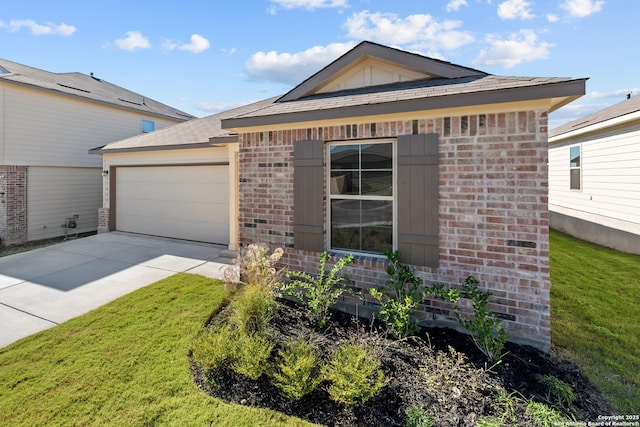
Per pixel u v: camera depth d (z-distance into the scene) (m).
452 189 4.55
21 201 11.97
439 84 5.51
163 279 6.75
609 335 4.54
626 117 9.02
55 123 12.91
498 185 4.30
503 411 3.03
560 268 7.83
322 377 3.35
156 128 17.64
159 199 10.92
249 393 3.38
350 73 6.73
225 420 3.03
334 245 5.64
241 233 6.26
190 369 3.76
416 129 4.73
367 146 5.26
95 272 7.28
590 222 11.46
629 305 5.56
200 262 8.03
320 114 5.13
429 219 4.67
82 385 3.48
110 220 11.86
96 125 14.49
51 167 12.87
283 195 5.82
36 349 4.18
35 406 3.19
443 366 3.65
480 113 4.36
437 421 2.94
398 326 4.08
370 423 2.98
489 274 4.39
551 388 3.33
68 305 5.57
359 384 3.05
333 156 5.54
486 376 3.51
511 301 4.29
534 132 4.10
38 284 6.57
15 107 11.68
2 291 6.23
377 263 5.04
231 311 5.07
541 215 4.11
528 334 4.21
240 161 6.21
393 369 3.64
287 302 5.61
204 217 10.13
